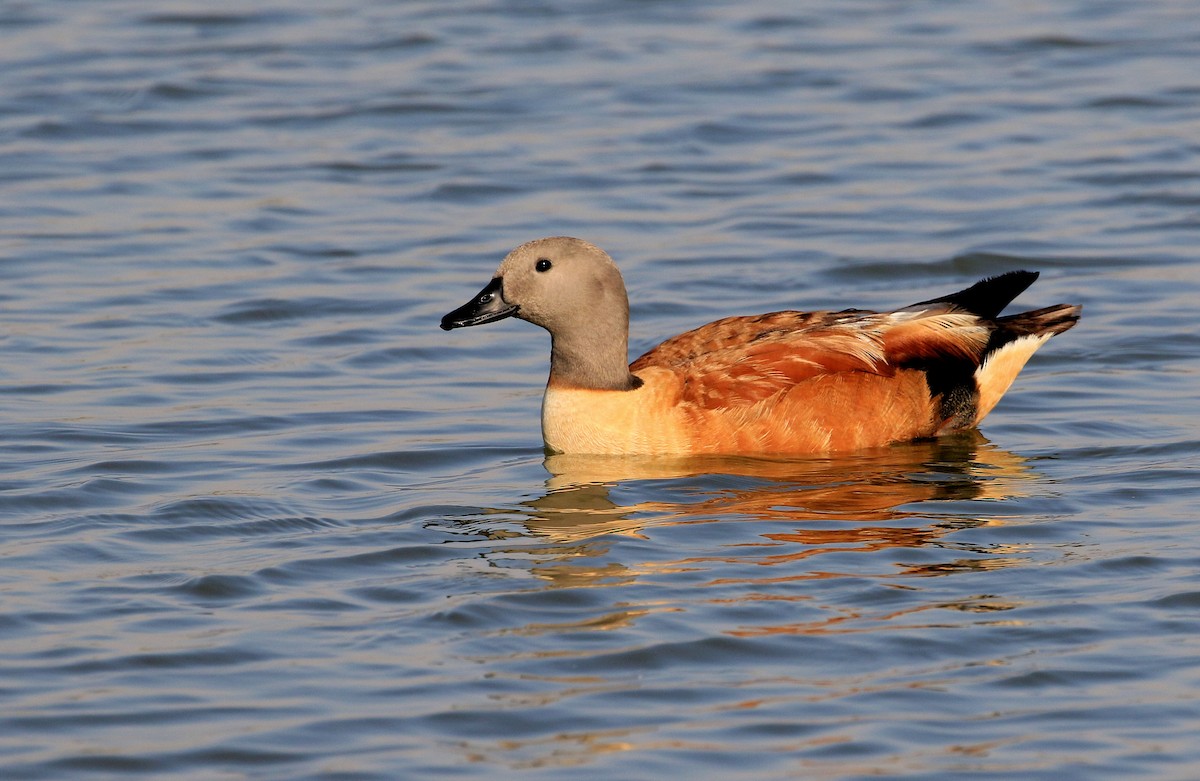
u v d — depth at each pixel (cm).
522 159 2392
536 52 2898
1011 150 2394
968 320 1501
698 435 1437
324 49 2928
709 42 2956
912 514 1266
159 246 2067
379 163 2381
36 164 2372
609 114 2583
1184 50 2852
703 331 1528
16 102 2617
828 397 1440
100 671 1004
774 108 2598
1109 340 1731
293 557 1189
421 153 2420
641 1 3231
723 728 929
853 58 2848
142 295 1895
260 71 2795
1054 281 1920
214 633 1058
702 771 886
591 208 2202
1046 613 1069
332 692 977
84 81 2722
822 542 1200
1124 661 1001
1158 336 1736
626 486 1351
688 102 2628
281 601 1108
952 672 990
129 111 2594
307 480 1368
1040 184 2253
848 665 1001
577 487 1351
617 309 1446
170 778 887
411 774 888
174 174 2336
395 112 2598
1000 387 1509
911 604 1085
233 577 1146
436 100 2647
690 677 989
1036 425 1508
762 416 1434
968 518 1254
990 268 1975
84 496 1319
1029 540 1204
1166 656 1005
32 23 3066
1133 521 1242
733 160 2384
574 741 918
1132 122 2495
